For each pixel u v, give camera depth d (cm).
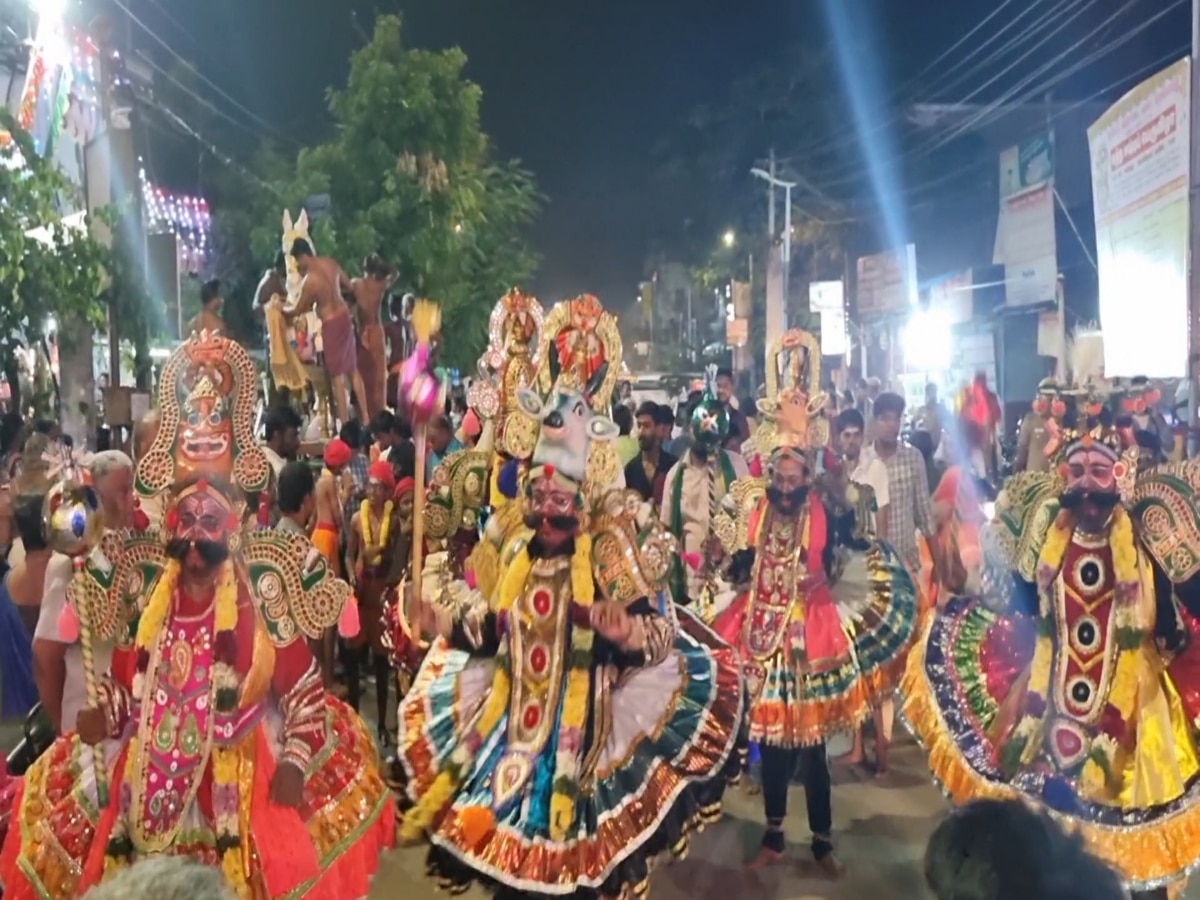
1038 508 470
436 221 2164
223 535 372
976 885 195
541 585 430
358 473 895
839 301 2833
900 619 562
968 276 2373
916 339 2566
